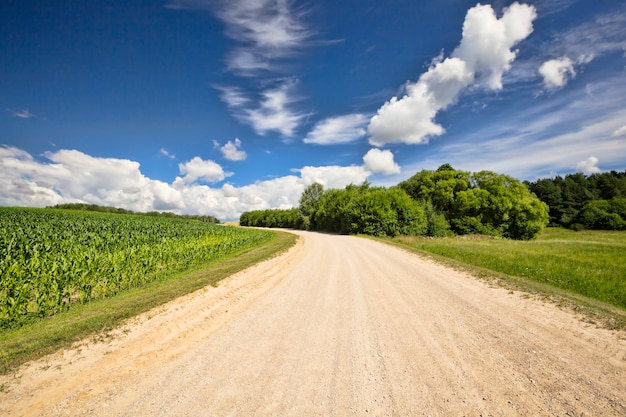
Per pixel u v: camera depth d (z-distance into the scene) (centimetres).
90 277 872
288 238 3108
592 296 866
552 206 7350
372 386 359
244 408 319
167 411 315
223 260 1577
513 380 365
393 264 1323
